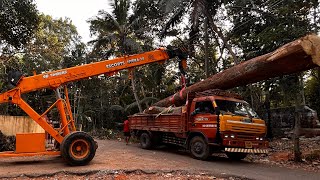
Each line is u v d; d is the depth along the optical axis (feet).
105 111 99.30
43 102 90.58
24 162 29.60
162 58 34.04
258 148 32.24
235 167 28.91
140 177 23.00
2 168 25.98
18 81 28.35
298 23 37.58
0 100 27.81
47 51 77.00
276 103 72.59
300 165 30.50
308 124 51.75
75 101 91.25
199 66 75.56
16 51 63.26
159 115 41.11
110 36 70.18
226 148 30.55
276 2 43.57
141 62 33.09
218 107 31.94
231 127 30.89
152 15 69.77
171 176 23.49
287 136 54.29
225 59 71.15
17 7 47.03
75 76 30.55
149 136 43.60
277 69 26.68
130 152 39.40
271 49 38.50
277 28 37.11
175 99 43.34
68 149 26.84
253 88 58.23
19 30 50.01
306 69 25.25
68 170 24.47
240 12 54.44
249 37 49.14
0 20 47.09
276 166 30.22
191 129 34.86
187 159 33.63
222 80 34.12
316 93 62.85
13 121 44.93
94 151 27.99
